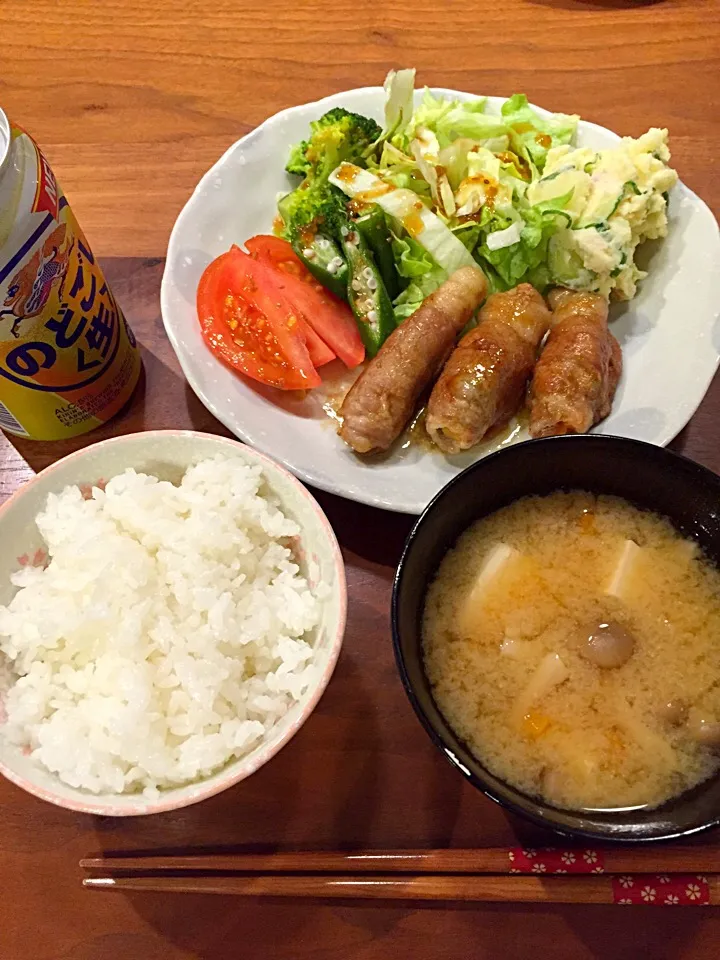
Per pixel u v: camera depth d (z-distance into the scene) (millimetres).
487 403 331
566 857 258
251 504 271
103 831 272
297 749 281
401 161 401
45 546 277
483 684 248
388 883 259
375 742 282
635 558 263
